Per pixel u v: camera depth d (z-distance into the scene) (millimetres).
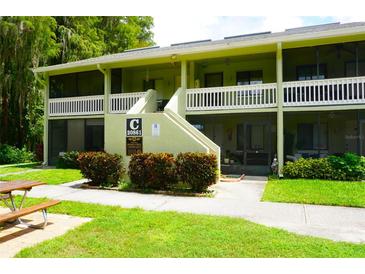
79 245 4430
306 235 4984
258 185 10156
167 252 4184
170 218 5852
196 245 4418
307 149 14328
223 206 7168
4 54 19250
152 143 10086
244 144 14023
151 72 17719
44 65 21625
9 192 5816
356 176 10164
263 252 4188
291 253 4156
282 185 9492
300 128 14508
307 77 14227
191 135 9648
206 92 13484
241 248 4305
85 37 26109
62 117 16922
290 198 7820
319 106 11555
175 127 9805
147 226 5312
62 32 23906
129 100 14984
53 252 4203
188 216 6027
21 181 6641
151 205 7277
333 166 10508
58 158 16109
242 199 7992
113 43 31406
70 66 15727
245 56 14250
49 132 17594
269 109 12305
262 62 15133
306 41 11523
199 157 8695
